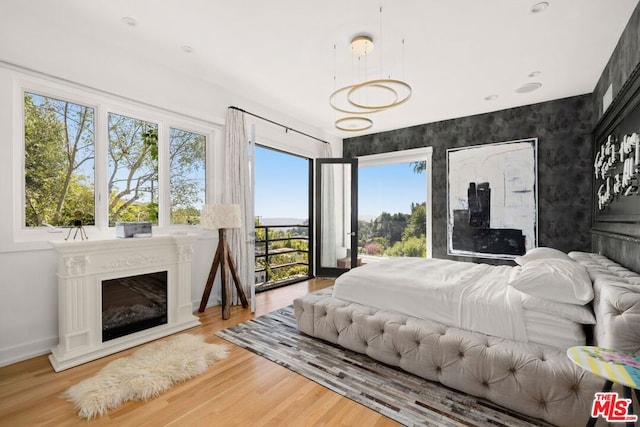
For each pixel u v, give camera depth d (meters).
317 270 5.10
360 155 5.66
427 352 1.94
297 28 2.44
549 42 2.55
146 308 2.69
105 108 2.73
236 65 3.07
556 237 3.79
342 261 5.30
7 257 2.18
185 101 3.28
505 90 3.56
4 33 2.15
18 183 2.26
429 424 1.58
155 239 2.68
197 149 3.54
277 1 2.12
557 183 3.79
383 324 2.16
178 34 2.55
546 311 1.75
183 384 1.93
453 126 4.59
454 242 4.53
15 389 1.86
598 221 3.16
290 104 4.16
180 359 2.18
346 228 5.29
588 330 1.79
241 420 1.61
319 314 2.54
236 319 3.12
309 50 2.77
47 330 2.35
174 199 3.32
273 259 4.98
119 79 2.76
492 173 4.21
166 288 2.83
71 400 1.75
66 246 2.14
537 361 1.60
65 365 2.10
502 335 1.84
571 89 3.50
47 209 2.43
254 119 4.05
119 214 2.88
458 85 3.43
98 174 2.69
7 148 2.18
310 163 5.27
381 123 4.88
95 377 1.95
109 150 2.81
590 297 1.64
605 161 2.83
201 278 3.49
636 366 1.13
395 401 1.77
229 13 2.26
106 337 2.43
